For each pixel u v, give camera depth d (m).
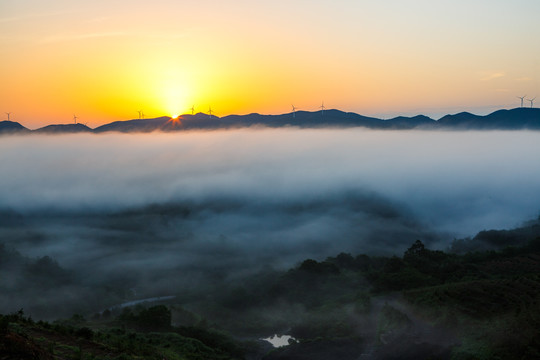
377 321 74.44
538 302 66.00
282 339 82.12
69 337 39.31
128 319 73.88
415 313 73.94
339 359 61.62
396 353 58.66
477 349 54.09
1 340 29.95
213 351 62.38
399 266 114.50
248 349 73.31
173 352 51.62
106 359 35.34
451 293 76.00
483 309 67.38
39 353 31.03
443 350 56.47
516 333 55.69
